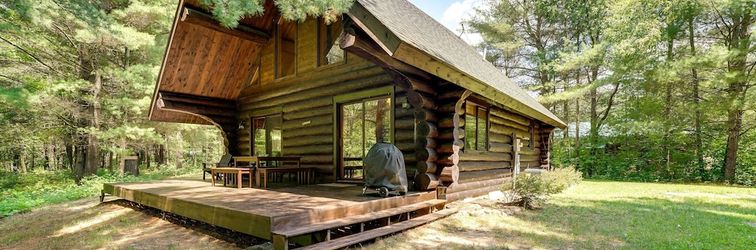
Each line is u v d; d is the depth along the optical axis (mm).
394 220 5043
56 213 6895
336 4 4711
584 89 15438
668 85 13805
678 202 7676
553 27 19156
